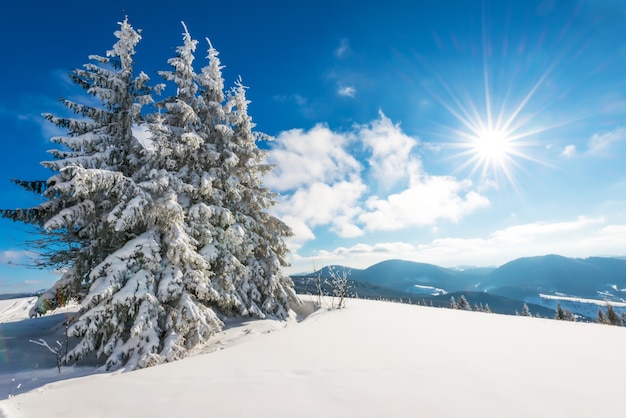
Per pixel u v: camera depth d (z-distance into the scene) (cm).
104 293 828
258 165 1588
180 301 932
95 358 907
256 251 1569
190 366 486
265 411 311
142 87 1307
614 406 302
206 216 1198
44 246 1113
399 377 405
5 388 627
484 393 343
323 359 509
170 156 1296
